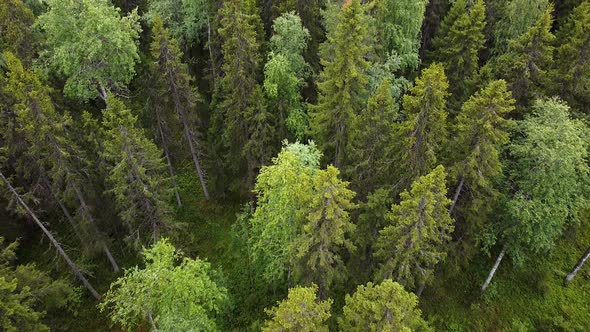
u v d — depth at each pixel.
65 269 31.64
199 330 20.95
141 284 19.44
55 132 24.94
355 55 24.42
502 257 31.98
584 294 31.36
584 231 35.06
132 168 24.38
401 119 29.69
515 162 26.89
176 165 38.50
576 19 33.31
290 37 28.84
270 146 30.39
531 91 29.41
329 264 21.39
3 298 19.28
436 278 28.25
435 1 38.84
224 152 33.69
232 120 29.83
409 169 23.41
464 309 30.03
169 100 30.72
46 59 30.50
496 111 21.84
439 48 35.41
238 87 28.31
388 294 15.77
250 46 27.36
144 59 31.34
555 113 25.36
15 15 30.73
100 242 28.70
